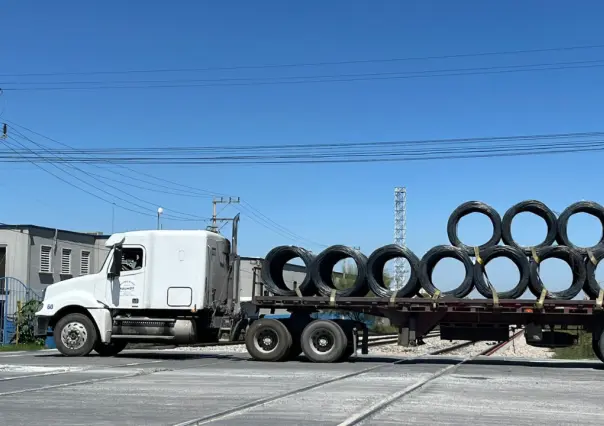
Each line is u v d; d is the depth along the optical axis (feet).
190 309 61.77
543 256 58.08
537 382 46.80
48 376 47.91
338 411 32.89
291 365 58.70
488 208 59.26
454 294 58.80
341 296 61.05
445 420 30.81
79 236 150.51
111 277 63.41
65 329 63.82
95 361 60.08
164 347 91.35
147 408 33.65
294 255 63.41
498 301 57.36
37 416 31.19
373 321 83.25
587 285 57.11
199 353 75.66
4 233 134.21
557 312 56.70
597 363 65.21
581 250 57.57
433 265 61.41
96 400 36.27
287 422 29.86
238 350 83.76
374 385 43.75
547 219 58.70
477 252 58.75
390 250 60.75
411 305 59.31
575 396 39.68
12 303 109.81
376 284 60.90
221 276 65.31
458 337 59.77
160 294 62.39
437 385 44.21
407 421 30.48
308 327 61.57
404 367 57.88
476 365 61.31
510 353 95.81
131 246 63.36
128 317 63.16
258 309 63.98
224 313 64.90
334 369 55.11
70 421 29.94
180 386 42.52
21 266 132.77
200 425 29.19
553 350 105.09
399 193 244.22
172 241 62.80
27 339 91.50
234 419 30.66
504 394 40.09
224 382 44.88
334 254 62.75
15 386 42.01
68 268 146.51
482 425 29.71
